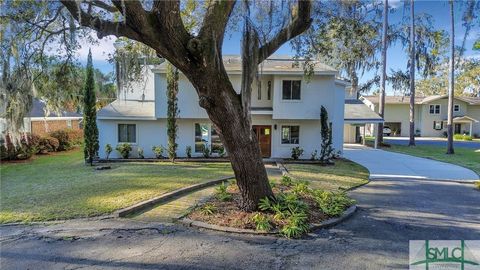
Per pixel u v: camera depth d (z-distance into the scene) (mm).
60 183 10531
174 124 16234
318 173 13391
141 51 11055
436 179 12930
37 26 6961
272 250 5293
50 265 4684
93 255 5020
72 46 8312
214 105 6176
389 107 40000
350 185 11266
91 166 14656
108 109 17922
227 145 6617
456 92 47531
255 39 6086
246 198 6914
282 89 16891
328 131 16297
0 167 15469
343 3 7457
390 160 18391
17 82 7602
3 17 6598
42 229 6203
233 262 4820
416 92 52375
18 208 7484
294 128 17766
